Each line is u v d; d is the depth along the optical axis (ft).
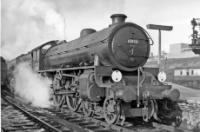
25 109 40.32
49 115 34.06
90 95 28.40
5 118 32.35
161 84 30.27
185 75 99.76
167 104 30.68
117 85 26.99
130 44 30.32
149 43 31.99
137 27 31.27
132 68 30.55
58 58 42.32
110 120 27.84
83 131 24.52
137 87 27.43
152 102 28.86
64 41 49.62
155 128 27.37
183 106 37.93
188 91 65.10
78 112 35.91
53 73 44.62
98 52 30.50
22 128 27.22
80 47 34.99
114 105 26.99
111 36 29.45
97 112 30.37
